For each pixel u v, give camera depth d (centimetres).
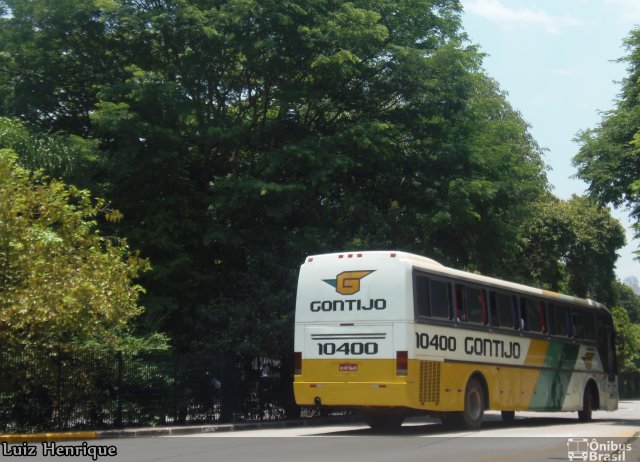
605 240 5206
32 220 1902
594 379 2595
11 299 1764
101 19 2483
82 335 1958
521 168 2920
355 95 2750
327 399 1833
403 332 1783
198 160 2672
